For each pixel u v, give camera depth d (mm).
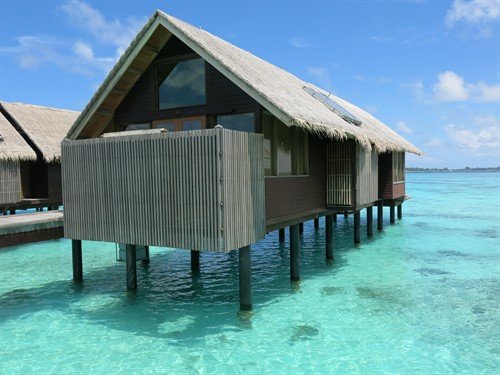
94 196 10492
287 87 12820
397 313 10102
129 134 10211
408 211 34031
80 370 7520
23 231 10648
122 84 11898
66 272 14367
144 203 9586
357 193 14297
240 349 8281
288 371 7434
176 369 7527
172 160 9086
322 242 19406
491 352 8070
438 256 16375
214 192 8523
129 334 9055
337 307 10523
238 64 10805
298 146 12625
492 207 37094
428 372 7348
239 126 10938
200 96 11398
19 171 19766
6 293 11992
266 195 10641
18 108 22250
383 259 15844
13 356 8078
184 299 11289
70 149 10883
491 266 14750
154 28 10492
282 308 10484
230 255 16438
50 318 10023
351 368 7508
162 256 16406
